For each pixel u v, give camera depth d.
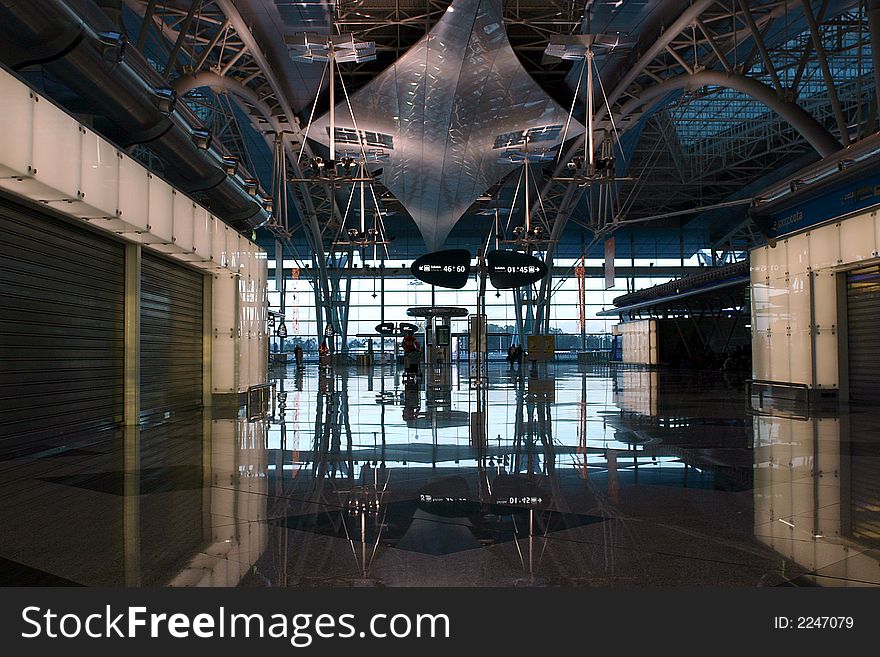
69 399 10.46
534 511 5.54
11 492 6.39
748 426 11.62
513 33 29.83
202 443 9.85
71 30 11.94
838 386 16.44
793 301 17.44
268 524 5.16
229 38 27.67
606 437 10.27
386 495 6.20
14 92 8.03
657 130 46.81
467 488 6.49
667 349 49.09
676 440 9.87
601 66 28.94
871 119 17.22
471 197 45.59
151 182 11.87
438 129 33.00
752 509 5.57
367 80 31.27
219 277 16.92
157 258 13.88
